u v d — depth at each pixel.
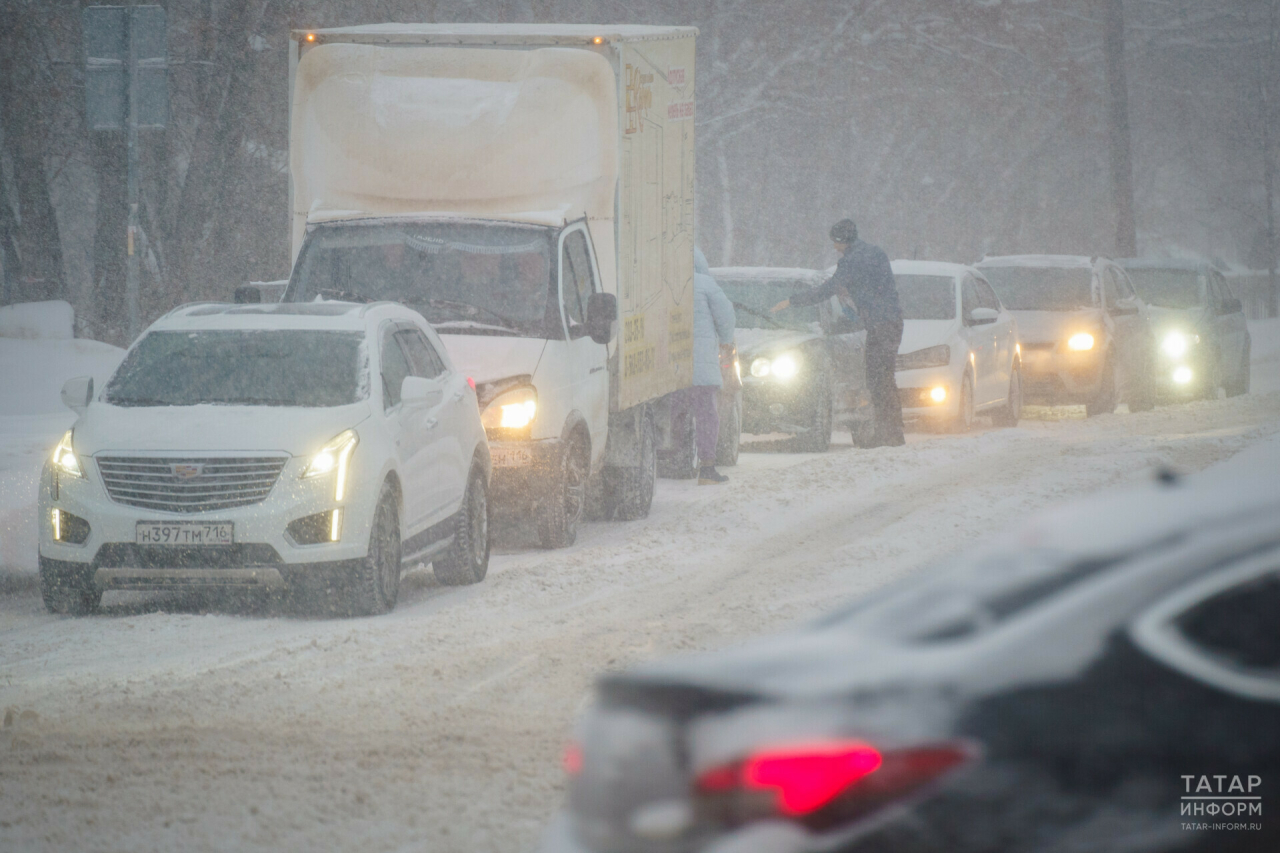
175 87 87.56
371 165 45.53
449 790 20.44
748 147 142.88
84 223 114.88
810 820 9.95
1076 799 9.83
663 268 50.28
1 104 78.88
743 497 49.03
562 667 28.08
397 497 34.59
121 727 23.97
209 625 32.59
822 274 68.06
